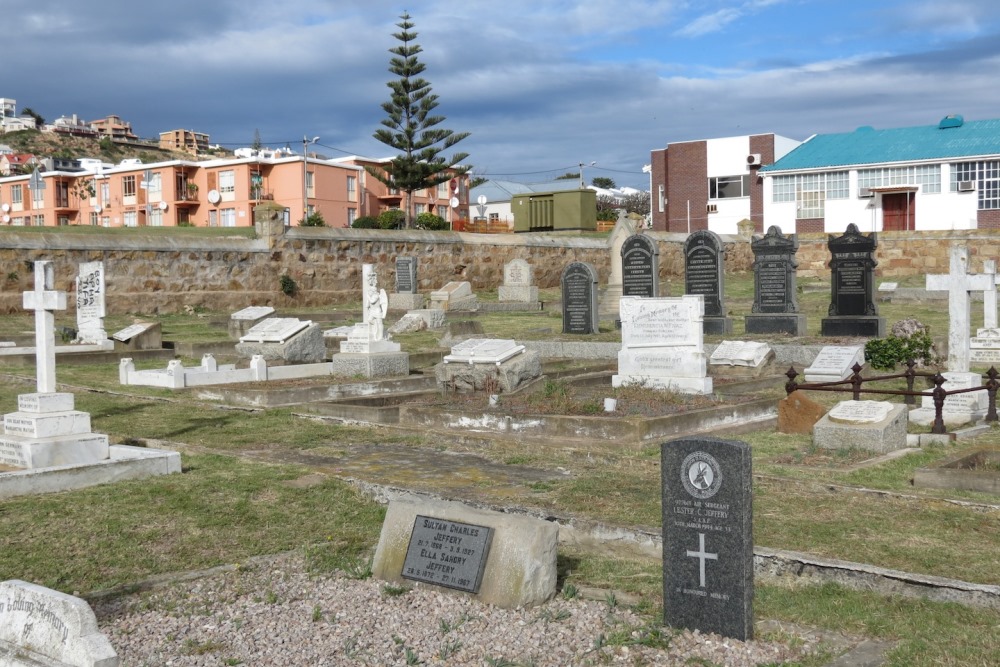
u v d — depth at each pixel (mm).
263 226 32375
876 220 48625
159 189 63656
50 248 27297
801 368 17688
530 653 5109
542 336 22641
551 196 52250
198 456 10234
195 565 6762
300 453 10766
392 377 16359
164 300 29641
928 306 29172
